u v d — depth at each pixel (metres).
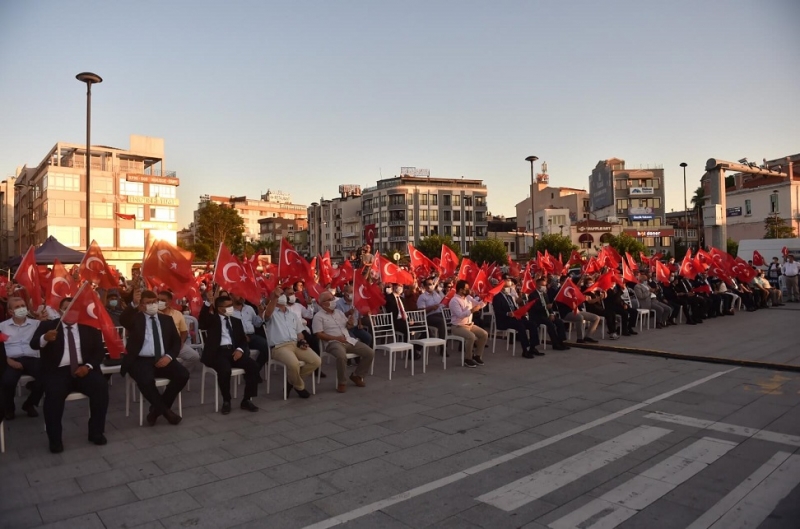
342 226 101.25
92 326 6.64
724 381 9.30
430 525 4.38
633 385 9.16
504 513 4.57
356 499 4.87
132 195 55.72
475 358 11.30
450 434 6.69
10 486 5.19
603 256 18.77
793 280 22.72
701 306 17.00
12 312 7.68
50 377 6.29
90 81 17.83
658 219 78.44
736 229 58.91
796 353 11.34
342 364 8.96
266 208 133.88
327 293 9.28
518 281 17.91
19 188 67.69
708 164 24.16
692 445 6.18
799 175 56.25
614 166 83.06
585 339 13.55
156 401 7.12
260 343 9.66
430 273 18.28
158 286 10.05
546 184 95.44
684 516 4.49
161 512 4.63
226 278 9.29
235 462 5.80
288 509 4.68
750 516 4.48
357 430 6.89
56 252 16.81
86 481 5.30
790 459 5.71
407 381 9.77
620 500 4.80
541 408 7.82
